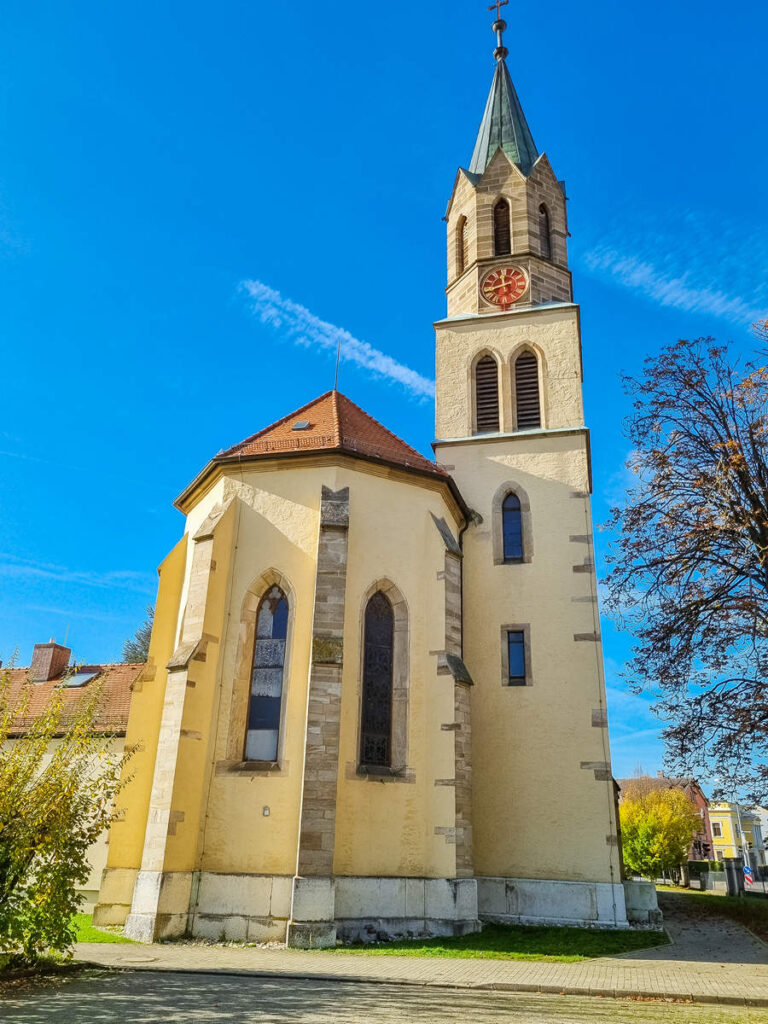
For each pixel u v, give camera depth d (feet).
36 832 39.14
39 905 38.29
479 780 74.69
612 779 72.64
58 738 78.38
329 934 51.70
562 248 101.24
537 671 77.41
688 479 69.72
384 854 57.98
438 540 68.13
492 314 95.20
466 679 63.16
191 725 58.13
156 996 33.83
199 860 56.24
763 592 65.67
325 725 56.44
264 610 64.13
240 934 53.31
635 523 71.56
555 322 93.09
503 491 86.07
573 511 83.51
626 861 173.06
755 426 67.41
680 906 102.58
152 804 57.06
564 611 79.20
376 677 63.52
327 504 63.87
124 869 61.41
